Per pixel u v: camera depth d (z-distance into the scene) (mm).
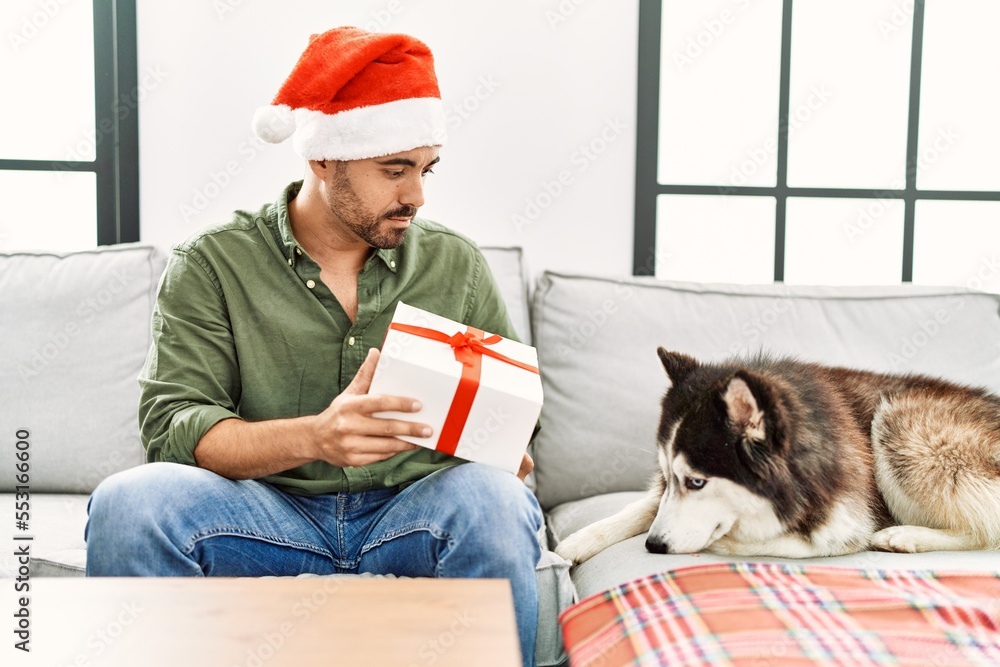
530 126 2344
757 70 2402
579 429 1961
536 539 1299
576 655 1149
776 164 2432
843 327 2025
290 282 1485
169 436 1345
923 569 1315
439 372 1200
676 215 2434
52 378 1929
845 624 1081
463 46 2309
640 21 2322
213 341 1437
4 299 1978
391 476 1466
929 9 2406
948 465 1608
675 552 1520
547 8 2311
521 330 2047
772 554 1546
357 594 967
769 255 2461
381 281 1532
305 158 1439
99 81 2275
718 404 1526
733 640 1046
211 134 2299
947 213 2477
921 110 2438
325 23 2285
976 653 1009
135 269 2029
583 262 2398
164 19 2258
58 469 1896
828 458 1562
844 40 2400
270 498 1363
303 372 1479
